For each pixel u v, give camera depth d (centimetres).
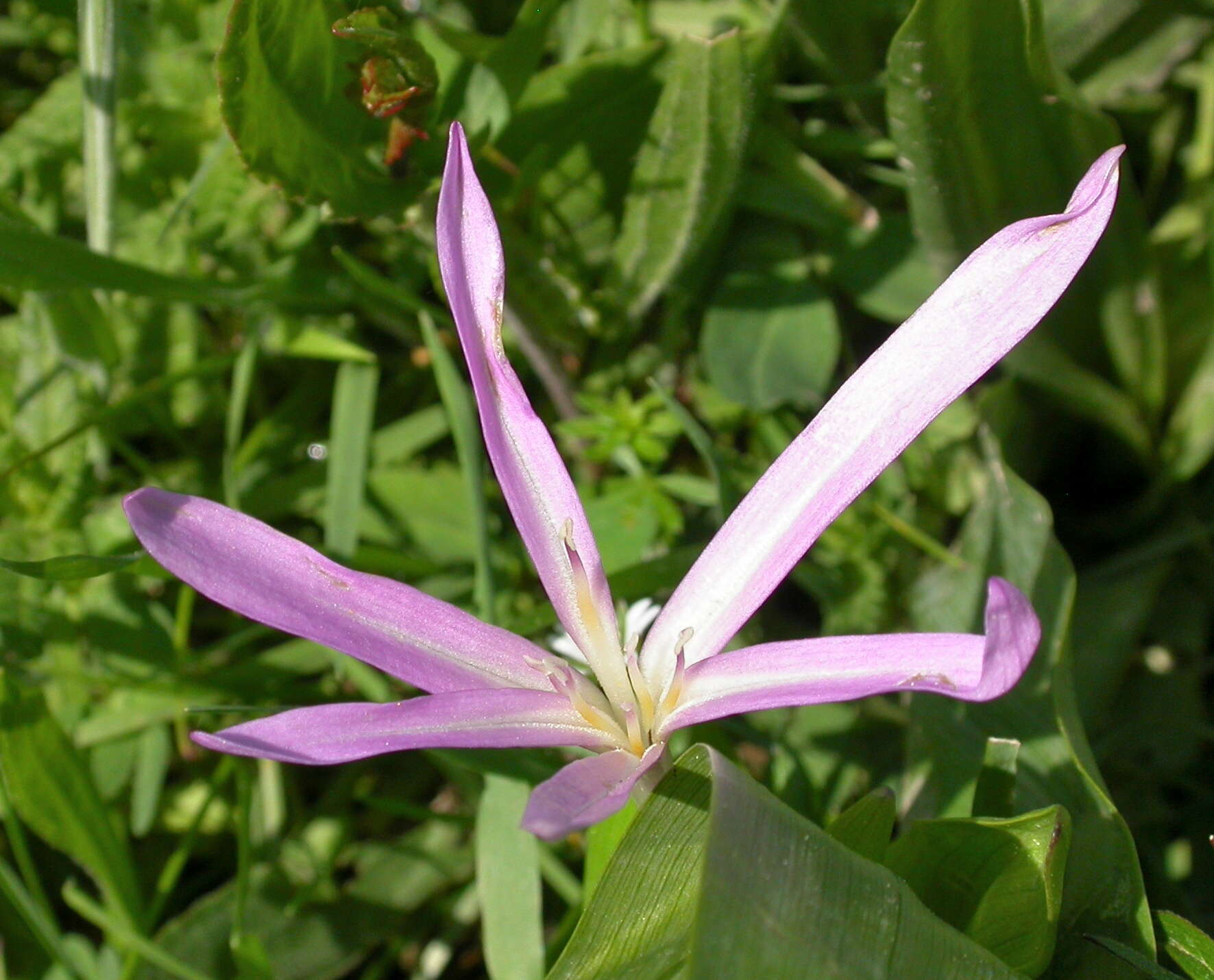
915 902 12
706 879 10
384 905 18
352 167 17
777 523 12
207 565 12
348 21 15
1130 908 14
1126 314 18
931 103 16
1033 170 17
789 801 17
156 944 17
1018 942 13
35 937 18
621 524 18
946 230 17
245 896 17
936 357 12
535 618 17
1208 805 18
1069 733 15
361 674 18
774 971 11
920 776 16
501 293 12
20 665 18
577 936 12
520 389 12
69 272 17
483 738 12
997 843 13
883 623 18
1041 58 15
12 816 17
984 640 10
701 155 18
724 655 12
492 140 18
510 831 16
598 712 12
